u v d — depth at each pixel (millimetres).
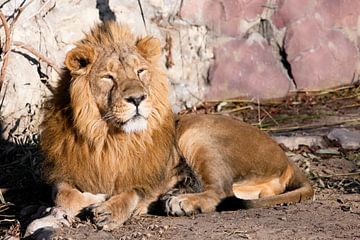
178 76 16766
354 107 16578
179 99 16594
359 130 15195
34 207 10945
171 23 16672
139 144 10352
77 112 10195
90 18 15180
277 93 17109
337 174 13039
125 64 10094
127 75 10031
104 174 10391
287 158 11625
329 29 17500
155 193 10758
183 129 11156
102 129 10195
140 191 10539
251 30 17281
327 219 9875
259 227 9500
